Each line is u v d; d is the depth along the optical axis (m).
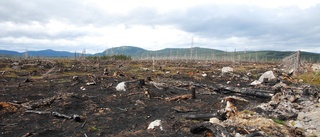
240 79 25.12
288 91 13.66
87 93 15.73
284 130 7.43
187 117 9.82
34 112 10.41
